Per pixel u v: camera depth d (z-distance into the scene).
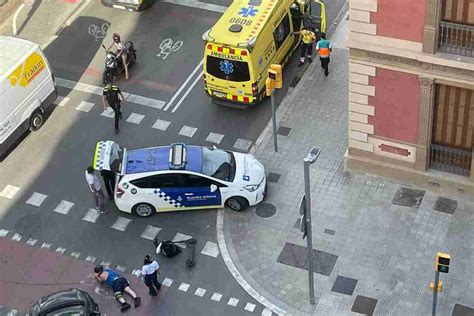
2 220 30.16
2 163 32.12
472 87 26.33
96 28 37.47
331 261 27.50
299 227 28.48
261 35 31.94
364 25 26.47
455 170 28.53
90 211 30.06
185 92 34.09
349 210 28.92
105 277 27.34
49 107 34.00
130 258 28.45
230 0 38.12
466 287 26.30
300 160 30.88
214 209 29.50
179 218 29.38
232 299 26.91
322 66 33.72
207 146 31.81
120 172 28.92
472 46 25.73
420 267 27.05
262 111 32.94
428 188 29.12
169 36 36.62
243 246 28.34
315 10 35.00
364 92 28.02
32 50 32.16
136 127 32.91
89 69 35.62
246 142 31.83
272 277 27.33
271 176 30.41
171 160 28.84
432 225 28.14
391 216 28.58
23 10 38.78
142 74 34.97
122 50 34.47
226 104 33.09
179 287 27.41
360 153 29.58
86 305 25.95
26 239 29.44
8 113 31.62
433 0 25.02
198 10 37.72
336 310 26.20
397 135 28.53
